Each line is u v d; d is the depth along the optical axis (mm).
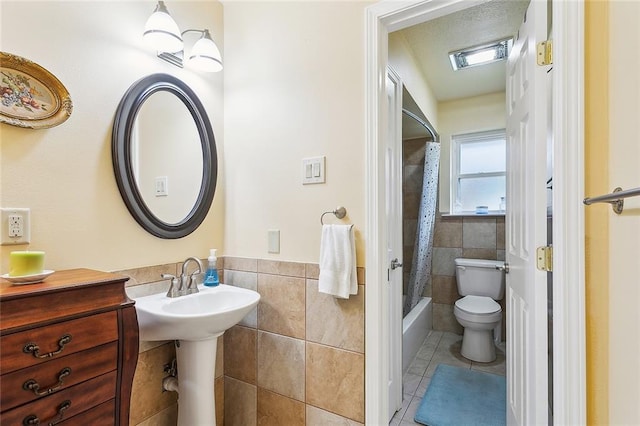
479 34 2080
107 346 947
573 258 996
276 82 1648
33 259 918
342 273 1361
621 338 817
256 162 1717
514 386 1458
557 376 1026
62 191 1152
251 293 1503
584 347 978
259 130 1707
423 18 1328
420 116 2691
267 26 1682
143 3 1431
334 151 1467
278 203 1638
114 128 1307
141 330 1278
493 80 2816
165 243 1524
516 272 1416
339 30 1457
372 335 1359
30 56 1068
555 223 1037
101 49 1272
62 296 866
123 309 992
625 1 807
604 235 909
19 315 787
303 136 1556
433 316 3270
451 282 3189
